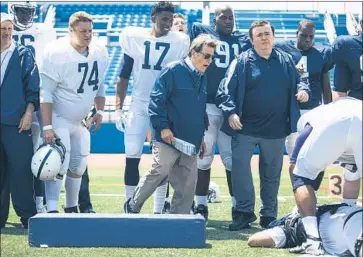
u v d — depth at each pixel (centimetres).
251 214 791
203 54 736
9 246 658
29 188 769
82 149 820
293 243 657
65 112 793
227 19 859
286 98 791
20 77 754
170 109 743
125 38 846
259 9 2769
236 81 786
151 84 841
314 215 636
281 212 922
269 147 795
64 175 838
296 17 2752
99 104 852
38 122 825
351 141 614
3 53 749
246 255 626
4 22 739
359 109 614
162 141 738
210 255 623
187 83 740
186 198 763
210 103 851
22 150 755
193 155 734
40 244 655
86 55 792
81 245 655
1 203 775
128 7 2875
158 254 623
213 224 836
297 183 643
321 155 624
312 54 949
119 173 1541
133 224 654
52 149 762
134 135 841
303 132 641
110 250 639
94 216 659
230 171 855
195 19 2689
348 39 809
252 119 789
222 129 808
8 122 745
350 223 623
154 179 743
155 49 836
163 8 834
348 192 715
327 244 637
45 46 841
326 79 968
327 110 628
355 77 811
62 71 778
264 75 783
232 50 857
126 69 859
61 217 657
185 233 656
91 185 1298
